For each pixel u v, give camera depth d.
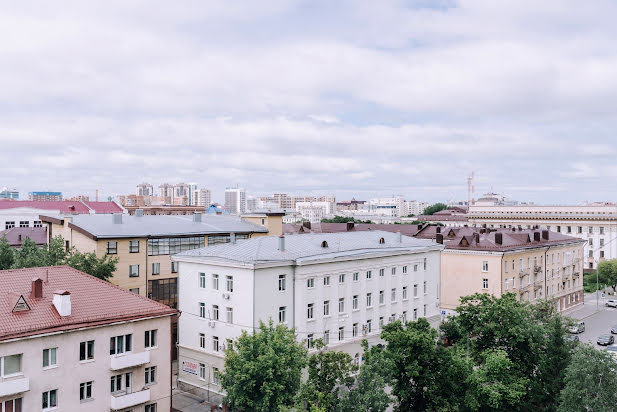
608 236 125.56
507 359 38.38
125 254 61.25
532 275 83.06
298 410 31.45
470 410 37.97
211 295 49.94
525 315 43.72
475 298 45.56
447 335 46.09
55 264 51.72
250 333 45.84
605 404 36.09
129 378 38.38
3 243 56.69
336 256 52.19
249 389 35.41
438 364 37.94
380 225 126.94
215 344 49.53
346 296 54.00
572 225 131.62
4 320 32.69
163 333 40.44
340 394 33.56
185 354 52.31
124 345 37.94
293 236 56.97
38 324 33.28
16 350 32.12
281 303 48.38
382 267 58.41
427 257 65.56
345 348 53.47
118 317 37.19
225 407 44.97
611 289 117.38
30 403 32.84
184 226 69.94
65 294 35.06
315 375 33.59
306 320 49.88
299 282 49.06
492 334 42.81
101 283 40.44
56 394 34.19
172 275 65.62
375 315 57.50
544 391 41.38
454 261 78.25
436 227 94.62
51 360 33.97
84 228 61.41
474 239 79.56
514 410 39.44
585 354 37.88
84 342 35.62
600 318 87.62
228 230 72.50
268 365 34.88
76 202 119.50
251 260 46.03
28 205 112.06
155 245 64.06
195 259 51.06
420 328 40.03
